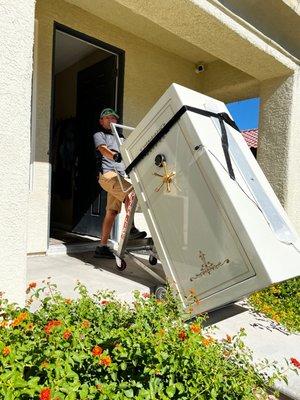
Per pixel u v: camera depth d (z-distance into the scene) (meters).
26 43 2.11
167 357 1.62
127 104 5.65
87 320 1.96
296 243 3.00
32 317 1.93
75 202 6.35
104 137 4.34
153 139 3.18
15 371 1.36
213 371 1.72
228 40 4.01
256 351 2.79
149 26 5.30
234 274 2.60
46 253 4.66
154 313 2.09
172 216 3.05
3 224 2.07
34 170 4.53
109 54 5.66
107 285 3.42
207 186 2.74
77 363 1.59
